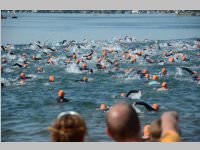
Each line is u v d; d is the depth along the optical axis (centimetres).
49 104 2486
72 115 698
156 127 740
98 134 1888
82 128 686
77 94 2753
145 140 770
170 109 2383
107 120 676
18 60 4050
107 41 5294
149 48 4972
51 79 3231
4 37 4772
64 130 680
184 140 1802
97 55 4547
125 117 663
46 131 1944
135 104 2408
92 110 2388
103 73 3566
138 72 3528
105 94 2780
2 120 2125
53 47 5000
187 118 2192
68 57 4366
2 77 3266
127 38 5462
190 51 4731
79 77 3362
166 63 4038
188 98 2662
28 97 2661
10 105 2433
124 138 665
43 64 3947
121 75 3469
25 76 3341
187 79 3281
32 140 1856
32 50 4669
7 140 1792
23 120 2150
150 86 3056
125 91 2861
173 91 2877
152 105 2441
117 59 4322
